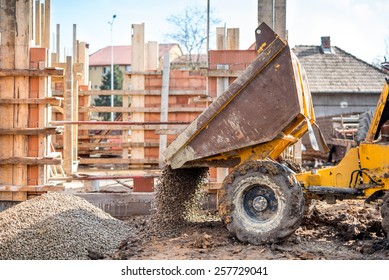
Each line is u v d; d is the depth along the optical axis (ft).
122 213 36.63
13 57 36.50
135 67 60.18
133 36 60.13
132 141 60.64
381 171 27.96
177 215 31.89
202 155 29.37
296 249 26.81
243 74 28.30
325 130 89.51
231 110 28.73
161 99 59.16
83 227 29.32
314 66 122.42
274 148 29.09
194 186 33.86
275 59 28.02
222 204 28.53
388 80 28.78
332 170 29.19
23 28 36.47
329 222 32.07
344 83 118.93
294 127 29.37
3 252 26.78
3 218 29.89
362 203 38.81
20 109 36.73
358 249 26.63
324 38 127.03
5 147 36.86
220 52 39.47
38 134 36.50
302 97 28.81
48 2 51.11
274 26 38.11
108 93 61.87
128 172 56.85
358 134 65.10
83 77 70.74
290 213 27.30
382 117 29.04
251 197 28.37
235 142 28.78
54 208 30.71
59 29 66.33
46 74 36.19
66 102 51.57
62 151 59.06
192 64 179.63
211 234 29.81
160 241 28.91
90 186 38.91
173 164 30.01
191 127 29.27
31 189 36.55
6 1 36.45
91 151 65.72
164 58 58.03
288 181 27.48
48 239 27.84
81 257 26.73
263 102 28.22
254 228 27.78
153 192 37.47
